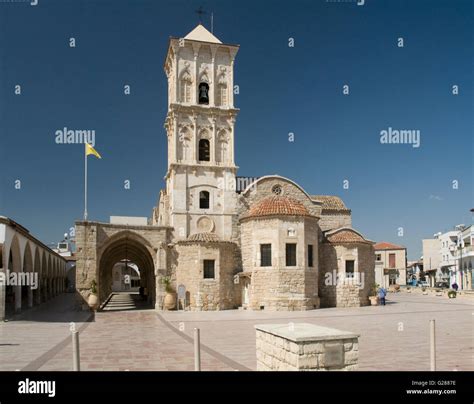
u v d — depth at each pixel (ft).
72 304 174.19
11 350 66.54
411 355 59.06
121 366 54.03
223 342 72.33
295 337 37.04
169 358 59.00
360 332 82.69
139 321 111.24
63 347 69.31
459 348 64.49
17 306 128.16
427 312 128.06
